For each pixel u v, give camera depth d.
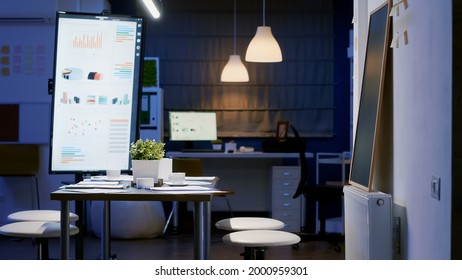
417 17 3.58
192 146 9.55
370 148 4.21
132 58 4.53
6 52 8.30
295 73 9.90
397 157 4.05
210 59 9.89
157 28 9.87
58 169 4.46
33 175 8.24
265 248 3.73
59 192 3.47
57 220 4.38
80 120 4.49
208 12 9.88
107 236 4.99
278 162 9.93
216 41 9.88
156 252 6.94
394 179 4.13
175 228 8.34
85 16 4.49
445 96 3.09
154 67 9.22
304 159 7.66
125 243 7.55
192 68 9.89
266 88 9.90
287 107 9.90
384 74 4.07
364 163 4.37
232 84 9.91
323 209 7.67
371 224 3.84
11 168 8.27
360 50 4.95
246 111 9.91
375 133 4.08
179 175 3.96
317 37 9.88
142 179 3.75
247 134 9.90
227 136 9.89
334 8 9.88
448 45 3.04
